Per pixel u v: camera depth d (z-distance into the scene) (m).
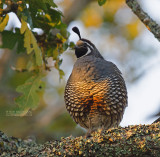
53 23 9.45
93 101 9.67
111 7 18.47
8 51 16.61
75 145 6.85
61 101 17.27
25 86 9.76
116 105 9.84
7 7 8.23
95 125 9.97
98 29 18.77
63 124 15.83
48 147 7.04
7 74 16.36
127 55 18.23
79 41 11.31
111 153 6.73
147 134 6.73
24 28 7.73
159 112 11.54
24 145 7.71
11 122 15.86
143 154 6.62
